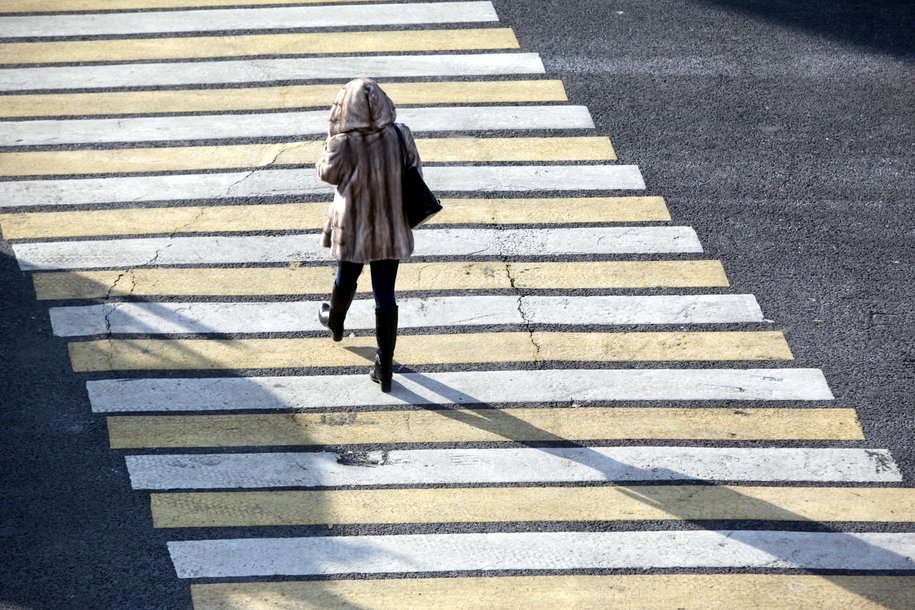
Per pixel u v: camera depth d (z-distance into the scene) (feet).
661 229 96.68
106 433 75.92
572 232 96.07
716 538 70.33
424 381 81.35
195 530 69.41
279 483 72.90
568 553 68.95
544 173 102.47
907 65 119.03
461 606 65.21
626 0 129.08
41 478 72.23
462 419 78.33
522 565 68.08
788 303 89.56
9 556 66.85
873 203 100.22
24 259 91.20
